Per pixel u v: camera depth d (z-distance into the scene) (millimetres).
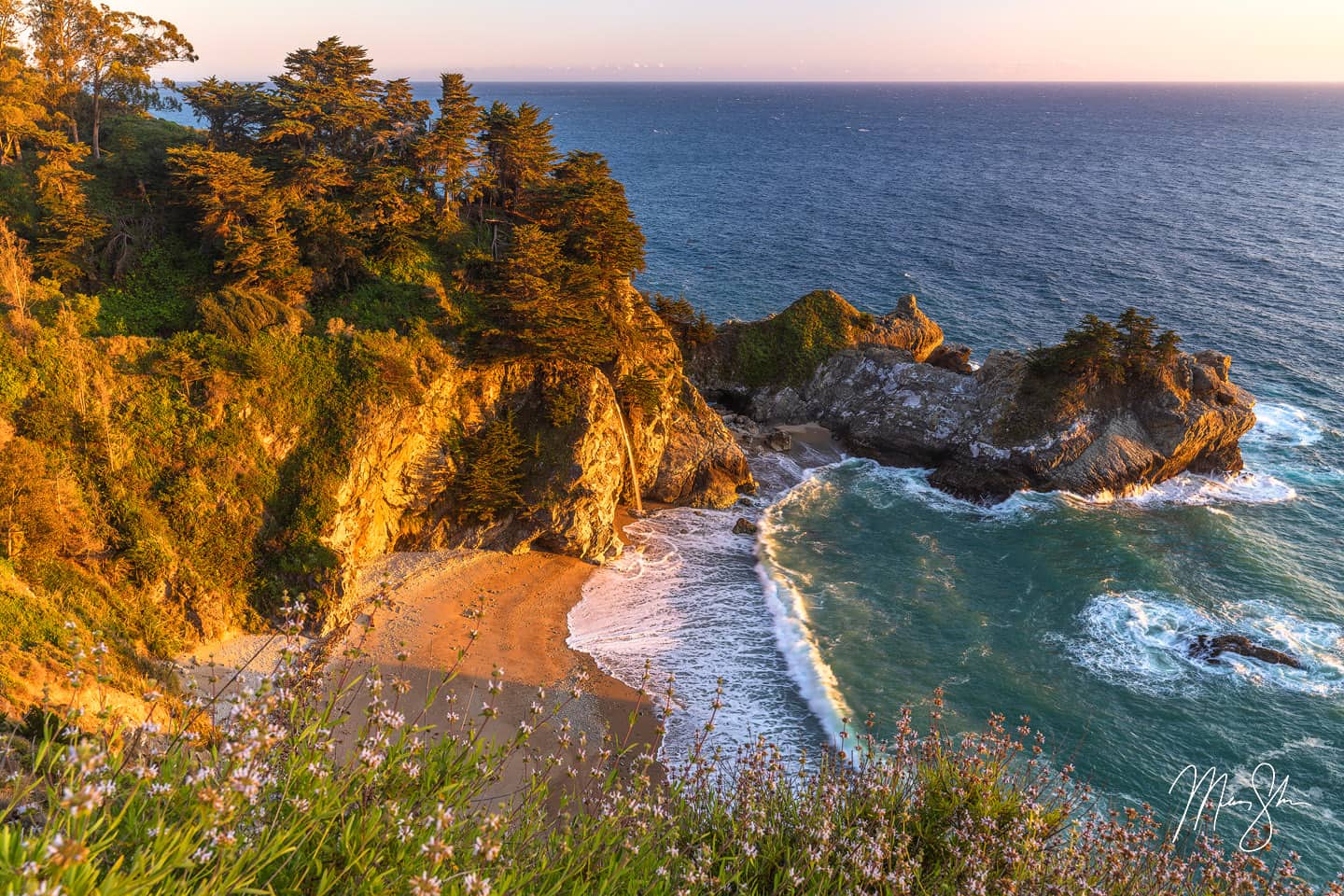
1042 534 64375
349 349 54250
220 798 7688
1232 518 67125
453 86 66375
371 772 9656
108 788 7332
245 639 45344
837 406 82875
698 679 46812
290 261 57719
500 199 72750
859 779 15258
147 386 48562
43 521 41156
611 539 60375
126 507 44719
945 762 15352
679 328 86375
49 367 45969
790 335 87188
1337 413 87188
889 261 150000
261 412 50656
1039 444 70562
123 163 65000
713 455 70688
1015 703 45969
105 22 67312
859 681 47219
